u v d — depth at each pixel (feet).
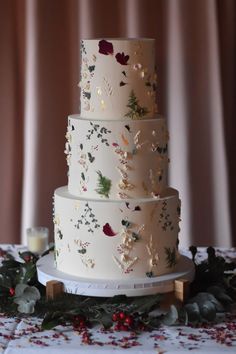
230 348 6.19
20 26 12.18
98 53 7.01
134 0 11.91
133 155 6.95
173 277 7.06
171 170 12.32
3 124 12.33
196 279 7.51
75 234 7.04
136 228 6.91
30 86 12.10
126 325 6.64
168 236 7.14
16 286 7.13
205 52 12.01
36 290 7.03
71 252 7.11
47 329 6.63
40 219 12.32
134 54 6.99
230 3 12.01
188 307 6.84
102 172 6.98
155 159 7.08
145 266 7.02
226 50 12.13
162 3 11.98
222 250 9.14
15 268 7.68
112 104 7.06
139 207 6.88
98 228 6.91
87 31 11.96
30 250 9.07
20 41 12.23
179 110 12.14
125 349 6.16
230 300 7.16
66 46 12.08
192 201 12.34
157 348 6.19
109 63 7.00
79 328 6.67
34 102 12.10
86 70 7.16
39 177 12.24
